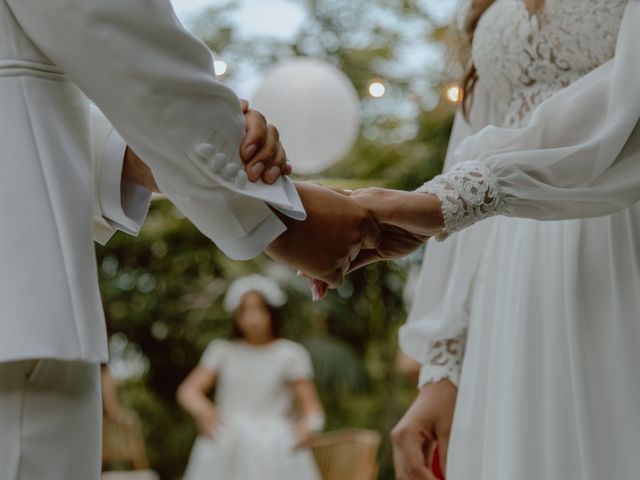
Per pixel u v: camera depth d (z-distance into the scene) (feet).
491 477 6.31
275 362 21.74
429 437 7.00
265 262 30.17
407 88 29.22
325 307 28.84
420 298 7.30
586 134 5.88
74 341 4.50
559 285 6.09
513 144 5.98
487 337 6.57
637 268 5.90
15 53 4.67
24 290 4.46
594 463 5.82
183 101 4.85
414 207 5.78
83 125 4.87
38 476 4.54
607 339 5.92
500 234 6.61
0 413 4.50
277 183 5.21
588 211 5.82
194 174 4.98
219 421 21.43
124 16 4.67
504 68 6.66
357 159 27.99
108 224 5.49
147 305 30.66
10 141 4.58
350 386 28.27
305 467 20.89
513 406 6.12
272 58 31.04
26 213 4.53
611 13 6.06
